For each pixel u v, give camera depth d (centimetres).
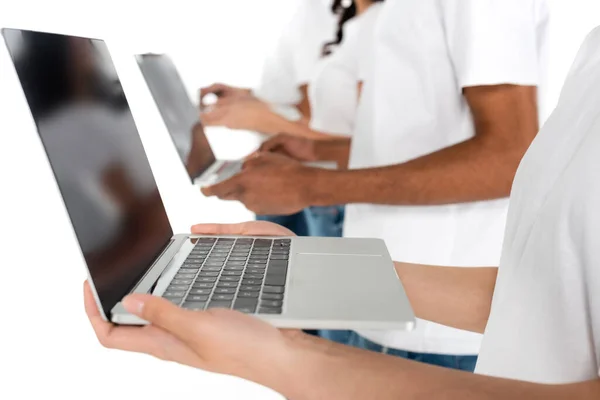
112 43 170
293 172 111
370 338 121
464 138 114
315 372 45
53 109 55
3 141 134
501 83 96
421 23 112
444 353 113
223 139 182
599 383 39
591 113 48
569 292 45
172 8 176
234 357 47
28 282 140
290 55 173
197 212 169
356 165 130
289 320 52
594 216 41
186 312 47
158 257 71
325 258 71
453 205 111
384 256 71
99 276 53
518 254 52
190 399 153
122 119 75
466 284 71
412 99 117
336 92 161
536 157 53
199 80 187
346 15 157
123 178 69
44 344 142
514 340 51
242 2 176
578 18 118
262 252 73
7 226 138
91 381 146
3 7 150
